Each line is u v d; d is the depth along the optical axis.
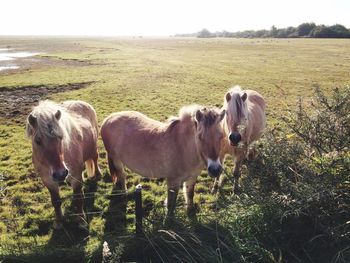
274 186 4.54
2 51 52.00
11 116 12.17
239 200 4.57
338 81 20.53
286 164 4.64
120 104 14.34
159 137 5.29
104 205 6.08
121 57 38.09
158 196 6.45
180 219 4.56
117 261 3.65
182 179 5.33
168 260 4.11
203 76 23.16
